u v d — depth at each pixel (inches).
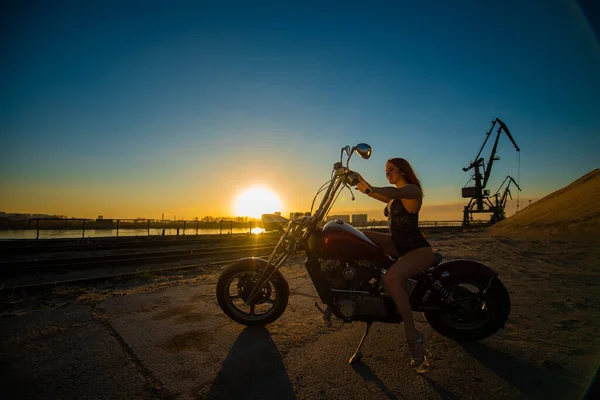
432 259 100.0
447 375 91.8
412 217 101.8
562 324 127.8
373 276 105.9
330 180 112.3
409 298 109.7
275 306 127.3
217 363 97.7
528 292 173.5
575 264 249.4
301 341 114.1
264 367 95.9
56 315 137.6
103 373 91.3
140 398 80.4
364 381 89.0
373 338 117.7
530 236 475.5
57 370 92.6
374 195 117.4
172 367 95.0
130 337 115.2
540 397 80.8
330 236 106.1
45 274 284.2
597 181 730.2
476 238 503.5
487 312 111.0
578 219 514.9
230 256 428.1
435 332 122.3
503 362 98.4
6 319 132.3
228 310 129.3
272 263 132.5
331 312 112.1
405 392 83.9
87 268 314.0
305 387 85.7
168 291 178.4
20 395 80.6
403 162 108.6
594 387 83.7
